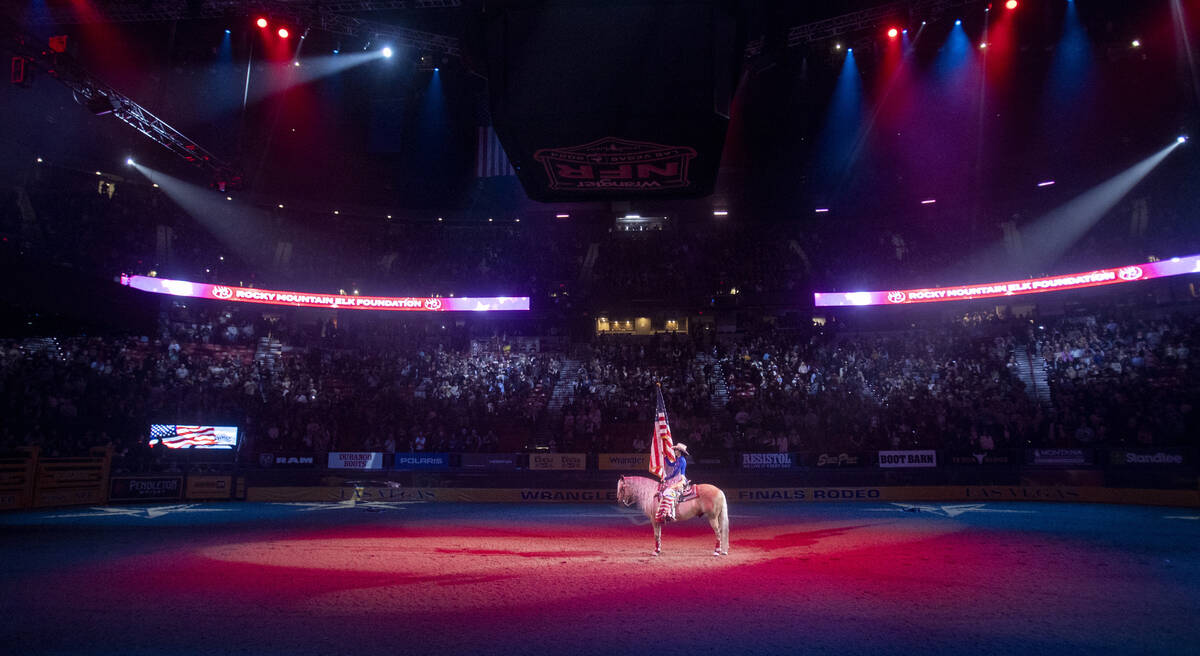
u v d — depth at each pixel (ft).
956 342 111.24
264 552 44.06
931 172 130.62
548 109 25.76
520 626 25.32
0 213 99.81
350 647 22.74
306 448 95.45
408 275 138.00
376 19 94.12
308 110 128.06
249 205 132.87
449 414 103.30
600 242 144.87
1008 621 25.90
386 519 66.44
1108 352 96.02
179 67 112.37
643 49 25.64
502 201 144.05
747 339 125.80
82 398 90.33
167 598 30.22
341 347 126.21
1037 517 63.93
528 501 88.99
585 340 130.11
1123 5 98.73
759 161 138.51
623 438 99.09
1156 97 107.86
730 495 87.71
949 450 86.69
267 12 86.79
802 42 96.22
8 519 64.85
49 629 25.04
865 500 86.22
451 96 129.29
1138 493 77.05
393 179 141.90
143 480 84.43
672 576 35.24
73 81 77.46
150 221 122.21
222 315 123.34
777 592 31.14
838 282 128.77
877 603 28.89
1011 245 123.85
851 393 101.40
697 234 144.05
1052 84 115.44
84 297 55.62
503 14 26.78
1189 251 103.40
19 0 83.82
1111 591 31.17
